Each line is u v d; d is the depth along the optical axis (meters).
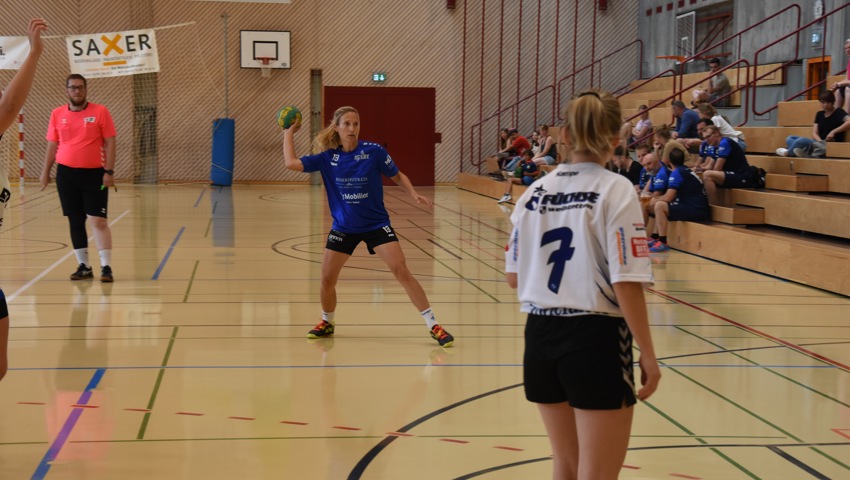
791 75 16.02
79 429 3.99
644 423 4.19
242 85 22.08
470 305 7.13
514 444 3.87
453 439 3.93
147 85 21.64
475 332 6.15
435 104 22.78
